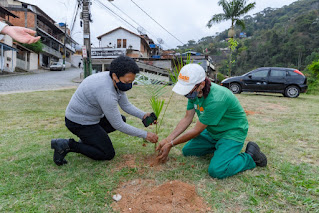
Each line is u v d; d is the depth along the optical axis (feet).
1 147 9.68
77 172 7.46
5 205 5.76
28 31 5.74
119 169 7.73
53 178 7.06
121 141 10.67
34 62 90.12
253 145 7.79
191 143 8.81
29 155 8.79
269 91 32.17
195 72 6.59
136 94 27.45
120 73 6.51
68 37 137.39
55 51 115.85
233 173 7.14
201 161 8.45
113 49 90.38
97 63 75.15
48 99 23.86
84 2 42.01
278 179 7.13
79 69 121.29
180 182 6.49
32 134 11.64
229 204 5.92
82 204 5.86
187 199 5.89
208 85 6.88
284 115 17.90
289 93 31.55
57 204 5.84
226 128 7.52
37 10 116.47
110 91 6.93
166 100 24.88
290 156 9.09
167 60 75.77
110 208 5.72
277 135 11.94
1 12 74.33
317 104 24.88
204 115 6.99
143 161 8.41
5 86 38.60
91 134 7.70
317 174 7.50
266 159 7.93
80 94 7.24
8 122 14.05
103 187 6.60
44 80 55.11
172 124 14.16
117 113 7.25
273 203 5.98
